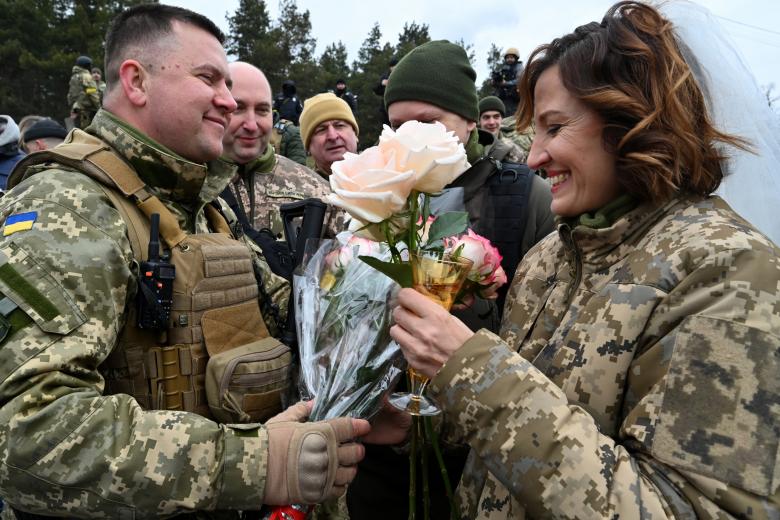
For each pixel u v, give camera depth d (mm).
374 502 1822
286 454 1173
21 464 1058
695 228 1008
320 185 3135
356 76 35500
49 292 1121
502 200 2146
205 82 1505
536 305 1333
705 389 870
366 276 1320
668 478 879
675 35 1123
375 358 1303
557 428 920
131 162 1418
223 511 1379
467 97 2152
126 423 1125
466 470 1316
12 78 26891
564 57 1145
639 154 1032
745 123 1245
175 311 1357
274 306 1717
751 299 885
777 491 803
